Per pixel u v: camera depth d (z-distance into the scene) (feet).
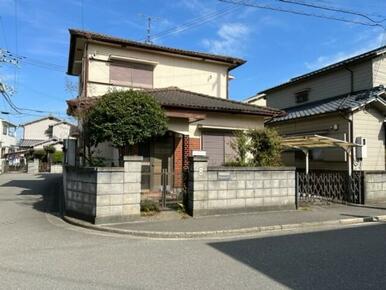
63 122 162.09
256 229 27.30
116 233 26.02
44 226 28.12
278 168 35.42
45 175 99.50
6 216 32.30
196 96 49.47
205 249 21.34
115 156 41.60
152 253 20.26
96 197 27.99
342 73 56.34
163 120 34.81
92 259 18.84
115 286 14.67
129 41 49.39
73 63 58.39
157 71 53.06
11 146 151.53
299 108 62.49
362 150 45.42
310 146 44.34
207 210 31.71
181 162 43.21
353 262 18.29
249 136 38.11
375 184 41.75
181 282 15.19
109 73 49.62
